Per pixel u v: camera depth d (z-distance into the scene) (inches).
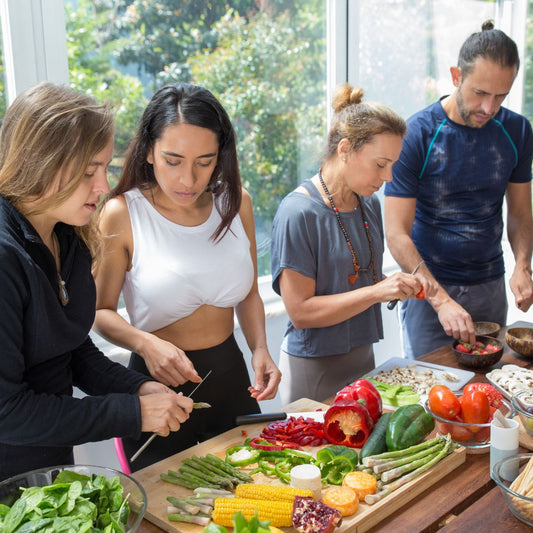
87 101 44.8
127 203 65.1
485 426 54.7
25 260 43.8
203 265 65.4
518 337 85.0
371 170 74.2
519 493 45.3
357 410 55.2
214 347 68.2
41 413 44.9
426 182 96.1
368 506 47.2
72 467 45.4
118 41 92.6
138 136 62.1
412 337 101.3
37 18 81.4
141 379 54.9
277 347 117.6
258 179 116.6
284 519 44.9
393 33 133.7
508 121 96.3
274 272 79.2
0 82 80.9
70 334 49.9
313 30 121.0
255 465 54.0
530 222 102.7
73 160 42.9
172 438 65.6
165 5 97.1
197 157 58.4
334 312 75.7
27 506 41.1
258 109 114.0
